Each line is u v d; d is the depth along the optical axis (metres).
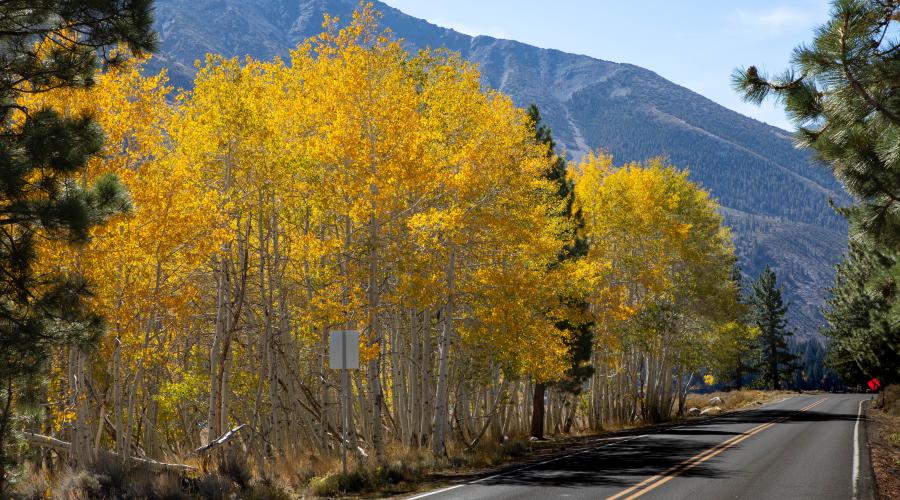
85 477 12.47
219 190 19.58
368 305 18.58
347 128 18.23
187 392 20.67
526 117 23.55
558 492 13.70
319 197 18.89
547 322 24.91
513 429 32.44
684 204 40.75
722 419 38.50
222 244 19.12
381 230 19.45
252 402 23.88
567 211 30.50
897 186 10.33
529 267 24.52
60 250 15.98
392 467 16.92
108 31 12.59
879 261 26.88
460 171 20.02
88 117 12.69
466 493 14.02
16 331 12.19
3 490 13.63
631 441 25.52
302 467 17.08
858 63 9.25
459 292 21.98
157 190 17.31
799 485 14.45
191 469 17.06
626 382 42.50
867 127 9.81
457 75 22.34
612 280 36.25
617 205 35.53
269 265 21.12
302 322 20.72
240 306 19.86
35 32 12.38
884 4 9.11
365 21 19.41
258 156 18.80
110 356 18.19
